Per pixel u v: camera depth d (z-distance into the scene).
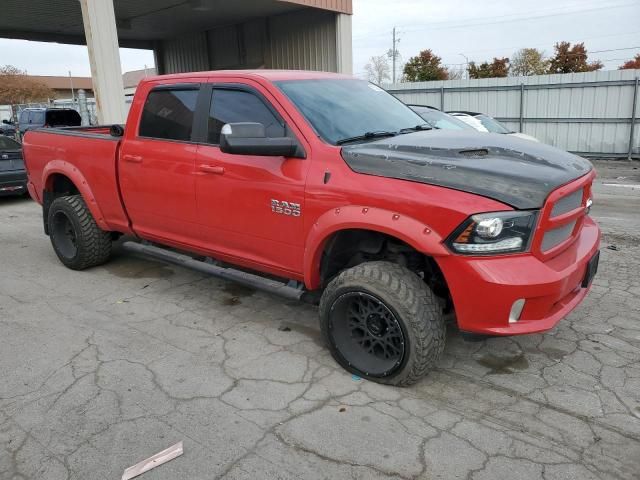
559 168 3.27
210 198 4.14
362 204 3.24
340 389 3.38
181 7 14.67
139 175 4.68
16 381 3.52
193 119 4.28
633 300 4.68
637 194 9.81
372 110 4.16
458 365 3.66
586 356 3.75
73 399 3.30
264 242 3.89
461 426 2.99
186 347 3.97
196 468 2.68
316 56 15.69
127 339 4.11
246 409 3.18
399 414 3.11
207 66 19.20
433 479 2.59
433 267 3.44
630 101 14.45
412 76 40.47
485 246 2.90
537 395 3.29
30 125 20.20
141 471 2.67
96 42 9.73
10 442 2.91
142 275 5.61
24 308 4.75
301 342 4.04
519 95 16.03
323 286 3.79
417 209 3.03
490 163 3.16
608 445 2.81
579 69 37.50
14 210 9.59
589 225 3.91
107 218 5.28
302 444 2.86
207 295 5.02
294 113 3.68
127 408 3.20
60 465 2.72
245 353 3.87
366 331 3.43
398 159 3.22
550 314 3.12
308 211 3.52
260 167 3.77
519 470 2.63
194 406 3.21
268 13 15.81
